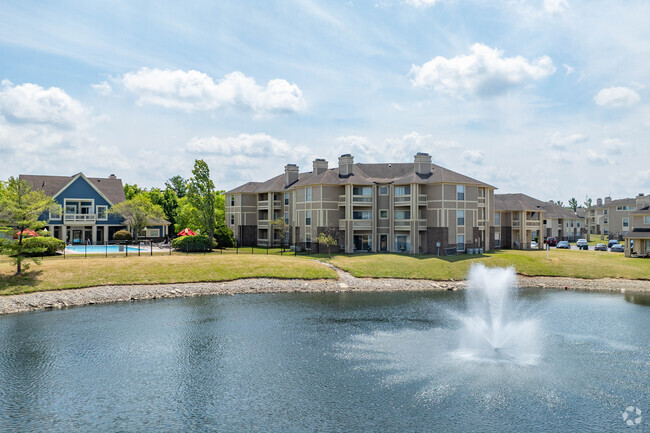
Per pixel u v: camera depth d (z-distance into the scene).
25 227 50.75
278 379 26.95
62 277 50.22
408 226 73.12
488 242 79.12
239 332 36.53
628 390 25.23
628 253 72.31
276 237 90.00
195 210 88.50
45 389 25.50
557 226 119.25
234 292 52.38
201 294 51.22
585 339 34.84
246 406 23.48
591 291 55.50
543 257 69.38
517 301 49.41
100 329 37.19
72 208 85.88
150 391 25.27
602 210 145.62
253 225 93.12
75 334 35.75
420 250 73.06
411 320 40.59
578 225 125.06
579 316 42.25
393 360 30.11
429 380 26.69
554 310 44.88
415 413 22.67
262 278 56.59
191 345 33.19
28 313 42.34
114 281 51.41
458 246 71.88
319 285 55.62
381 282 57.69
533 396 24.52
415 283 57.88
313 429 21.20
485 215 79.12
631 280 59.62
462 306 46.66
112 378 27.09
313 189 75.69
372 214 75.25
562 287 57.62
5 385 26.02
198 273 56.16
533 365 29.09
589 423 21.67
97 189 86.56
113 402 23.94
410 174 75.75
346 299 49.81
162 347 32.75
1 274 48.72
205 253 70.00
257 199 93.19
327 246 74.38
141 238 87.12
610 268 63.66
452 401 23.95
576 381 26.52
